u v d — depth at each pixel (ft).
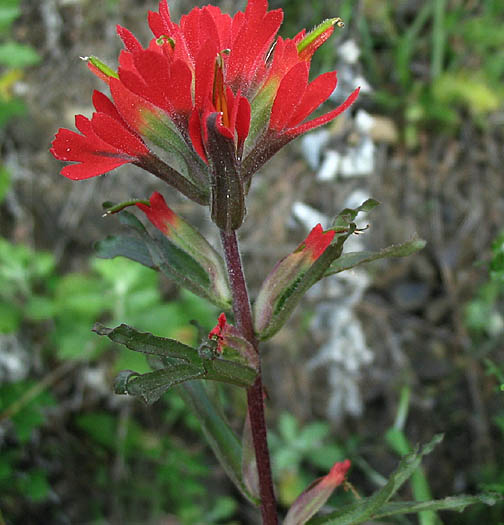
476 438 1.04
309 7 1.14
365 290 1.10
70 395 1.11
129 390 0.51
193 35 0.52
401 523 0.88
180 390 0.60
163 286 1.14
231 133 0.49
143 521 1.03
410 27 1.13
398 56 1.09
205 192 0.54
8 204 1.16
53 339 0.92
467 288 1.08
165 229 0.56
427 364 1.08
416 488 0.70
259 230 1.15
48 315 0.91
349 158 1.05
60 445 1.08
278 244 1.13
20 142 1.18
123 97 0.51
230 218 0.52
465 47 1.11
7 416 0.88
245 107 0.49
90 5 1.22
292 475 1.01
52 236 1.18
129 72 0.49
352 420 1.08
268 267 1.13
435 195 1.11
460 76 1.09
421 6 1.13
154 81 0.49
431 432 1.06
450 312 1.09
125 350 0.87
